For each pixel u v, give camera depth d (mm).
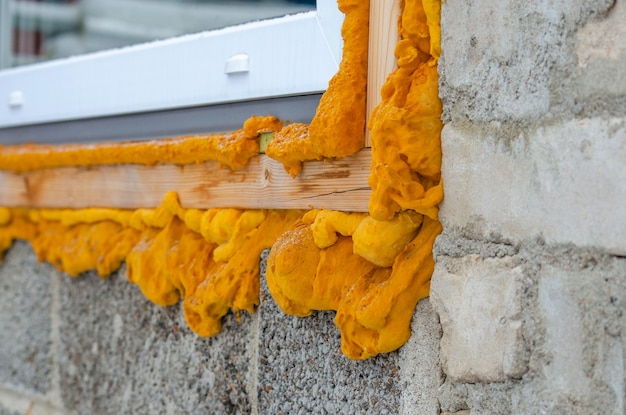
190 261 1673
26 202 1979
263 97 1607
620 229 1254
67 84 1916
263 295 1571
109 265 1800
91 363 1854
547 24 1293
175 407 1703
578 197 1278
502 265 1332
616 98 1255
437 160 1386
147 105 1770
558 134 1288
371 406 1456
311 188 1518
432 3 1371
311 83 1545
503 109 1324
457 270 1368
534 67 1303
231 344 1629
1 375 2035
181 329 1700
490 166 1338
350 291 1448
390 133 1378
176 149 1688
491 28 1330
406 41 1396
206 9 1771
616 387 1261
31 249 1979
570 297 1286
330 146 1450
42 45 2076
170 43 1734
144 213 1749
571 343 1286
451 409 1390
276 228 1580
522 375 1321
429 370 1405
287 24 1574
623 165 1251
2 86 2062
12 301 2018
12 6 2115
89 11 1981
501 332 1332
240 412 1615
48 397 1937
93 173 1855
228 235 1625
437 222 1406
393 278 1410
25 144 2006
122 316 1799
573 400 1286
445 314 1379
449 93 1366
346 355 1455
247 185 1606
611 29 1257
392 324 1417
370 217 1432
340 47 1511
